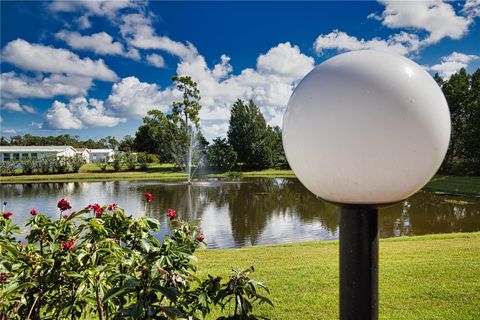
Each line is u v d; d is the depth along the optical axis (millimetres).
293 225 9836
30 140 72000
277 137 40625
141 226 2008
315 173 934
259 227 9625
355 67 862
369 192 896
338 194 934
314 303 3311
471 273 4047
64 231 2002
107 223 2033
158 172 33688
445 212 11578
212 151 35844
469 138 24656
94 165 41719
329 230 9172
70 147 47562
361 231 956
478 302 3270
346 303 973
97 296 1706
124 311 1354
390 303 3303
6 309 1648
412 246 5668
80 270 1713
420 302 3307
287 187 20375
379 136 834
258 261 4977
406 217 10797
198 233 2293
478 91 27109
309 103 901
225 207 13156
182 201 14789
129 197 16281
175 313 1367
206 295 1650
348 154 860
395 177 868
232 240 8250
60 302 1754
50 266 1715
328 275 4086
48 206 13734
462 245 5645
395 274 4062
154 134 44844
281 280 3951
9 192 19094
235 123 37688
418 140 844
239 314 1605
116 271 1772
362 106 835
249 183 23203
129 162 35594
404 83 836
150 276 1452
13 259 1716
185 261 1859
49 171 32781
